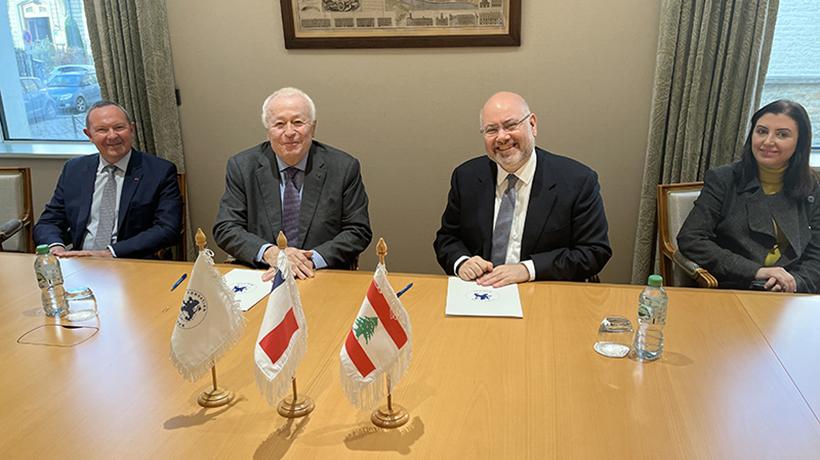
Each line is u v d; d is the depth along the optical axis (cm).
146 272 201
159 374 130
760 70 271
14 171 294
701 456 98
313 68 318
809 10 294
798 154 211
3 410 117
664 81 277
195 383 126
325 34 308
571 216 211
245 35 318
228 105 330
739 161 229
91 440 106
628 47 290
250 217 233
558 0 289
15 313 168
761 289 205
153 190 275
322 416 113
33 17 358
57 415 115
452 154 321
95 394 122
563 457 98
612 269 325
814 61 302
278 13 312
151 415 114
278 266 109
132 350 142
